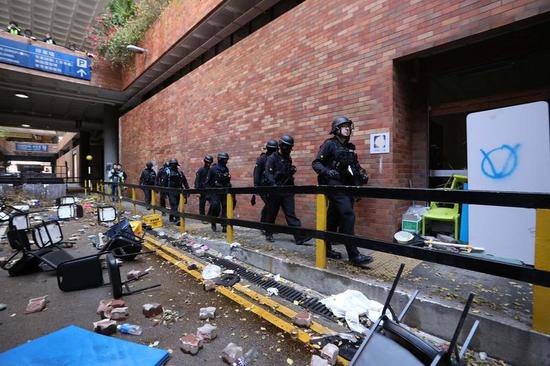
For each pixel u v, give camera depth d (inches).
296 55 231.8
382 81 177.9
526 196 77.6
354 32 192.2
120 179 518.0
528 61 157.3
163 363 85.8
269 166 193.2
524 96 158.4
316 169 153.9
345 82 197.3
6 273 171.9
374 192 111.7
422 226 174.4
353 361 69.6
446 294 104.4
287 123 239.3
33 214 396.8
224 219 194.5
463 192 89.4
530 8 128.6
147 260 193.8
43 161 2140.7
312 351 92.6
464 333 90.7
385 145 176.1
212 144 335.3
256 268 166.2
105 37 551.5
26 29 533.3
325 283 131.9
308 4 222.8
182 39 377.4
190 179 379.9
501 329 84.1
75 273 144.5
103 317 115.9
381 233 178.7
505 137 137.6
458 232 163.5
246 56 284.8
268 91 258.4
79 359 82.8
